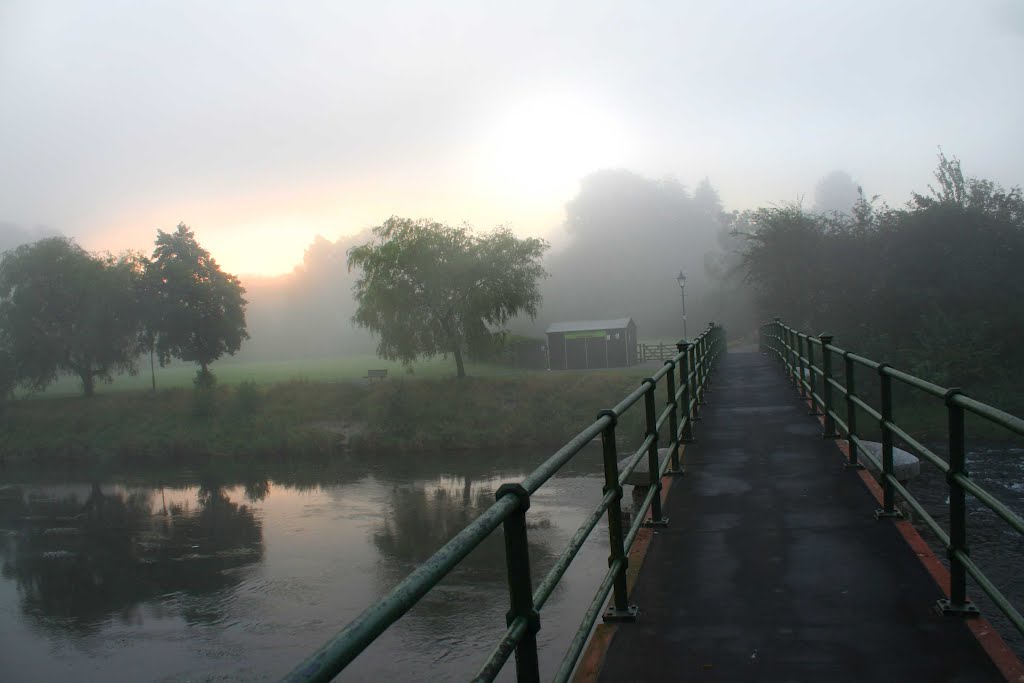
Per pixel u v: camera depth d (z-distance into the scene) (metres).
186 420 46.59
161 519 27.77
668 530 7.03
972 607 4.61
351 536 23.34
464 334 47.88
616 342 59.44
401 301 45.75
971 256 30.52
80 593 19.81
